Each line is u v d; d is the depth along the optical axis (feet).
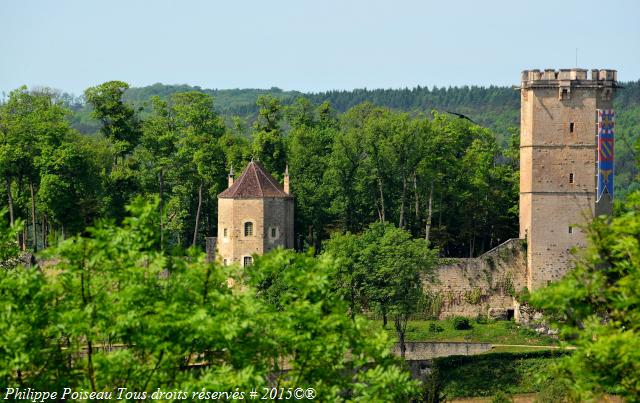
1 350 290.76
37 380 299.99
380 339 309.63
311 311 301.63
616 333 288.10
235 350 297.33
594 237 315.78
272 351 303.27
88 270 303.27
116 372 291.79
